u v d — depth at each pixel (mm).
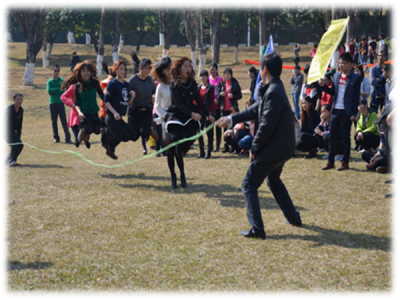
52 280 3729
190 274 3750
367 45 25141
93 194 6223
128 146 10266
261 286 3504
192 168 7707
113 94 6758
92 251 4281
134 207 5570
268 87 4359
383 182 6250
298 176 6805
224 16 37781
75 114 9984
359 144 7914
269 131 4250
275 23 52188
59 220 5172
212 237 4535
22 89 23047
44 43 37156
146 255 4156
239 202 5691
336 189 6051
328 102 8031
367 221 4812
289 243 4305
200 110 6434
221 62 39562
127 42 60625
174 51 47938
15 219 5234
